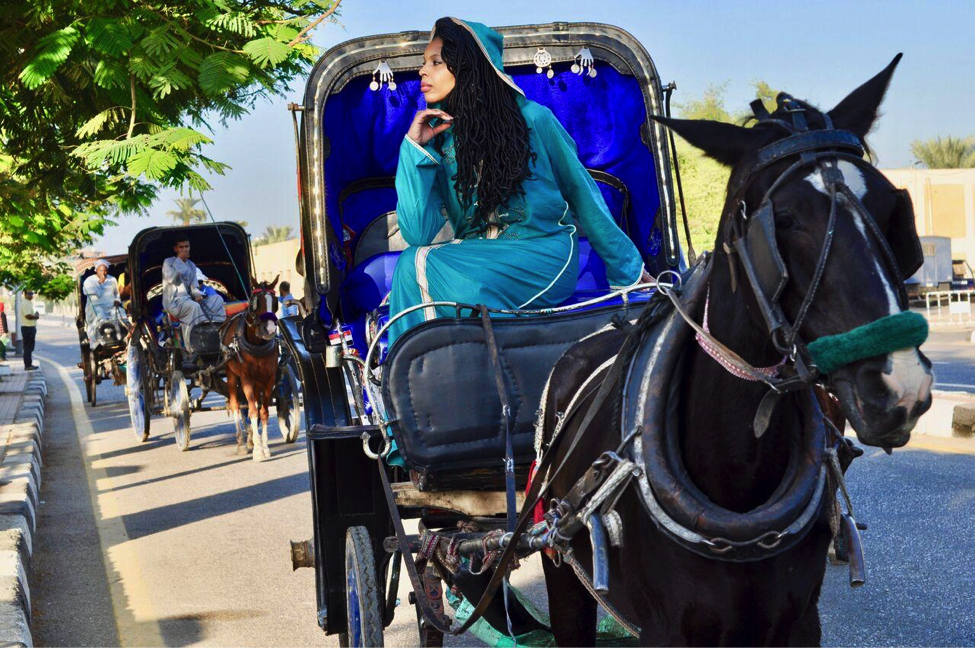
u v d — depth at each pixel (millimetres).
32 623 6070
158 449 13570
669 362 2740
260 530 8430
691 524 2514
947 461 9055
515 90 4289
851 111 2486
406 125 5531
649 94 5336
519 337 3842
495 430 3805
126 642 5691
